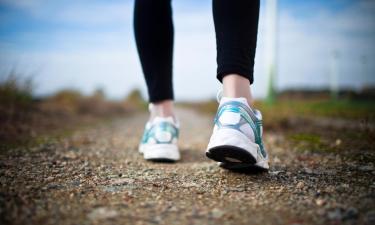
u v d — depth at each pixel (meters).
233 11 1.62
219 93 1.82
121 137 3.90
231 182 1.66
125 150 2.85
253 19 1.64
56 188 1.51
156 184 1.62
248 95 1.66
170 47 2.34
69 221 1.14
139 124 6.57
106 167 2.04
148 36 2.26
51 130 4.17
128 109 14.62
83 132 4.26
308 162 2.15
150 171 1.95
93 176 1.77
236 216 1.21
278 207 1.29
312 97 14.59
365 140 2.86
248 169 1.79
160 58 2.33
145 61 2.34
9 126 3.82
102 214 1.20
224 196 1.44
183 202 1.35
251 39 1.64
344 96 15.19
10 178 1.65
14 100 5.05
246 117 1.61
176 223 1.14
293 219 1.17
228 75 1.64
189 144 3.46
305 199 1.37
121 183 1.64
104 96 12.39
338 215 1.18
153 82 2.37
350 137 3.11
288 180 1.68
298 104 9.94
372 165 1.96
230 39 1.62
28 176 1.71
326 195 1.41
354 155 2.28
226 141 1.55
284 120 4.54
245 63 1.63
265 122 4.46
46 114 5.84
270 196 1.42
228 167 1.79
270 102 9.19
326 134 3.54
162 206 1.30
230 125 1.58
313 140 3.16
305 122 4.95
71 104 8.13
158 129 2.33
